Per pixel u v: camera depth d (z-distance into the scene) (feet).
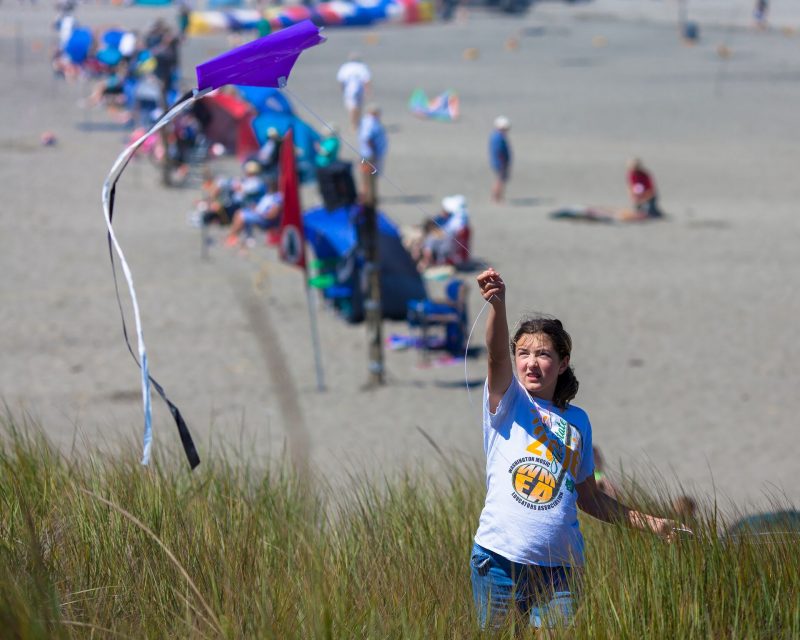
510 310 86.43
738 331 82.94
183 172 137.39
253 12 328.49
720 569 21.35
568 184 143.02
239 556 22.56
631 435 60.64
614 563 22.16
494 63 280.92
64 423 58.23
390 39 335.67
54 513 24.76
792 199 135.74
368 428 60.59
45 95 201.87
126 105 185.68
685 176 149.07
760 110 208.95
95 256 100.12
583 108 208.74
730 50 317.63
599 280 97.30
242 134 151.02
